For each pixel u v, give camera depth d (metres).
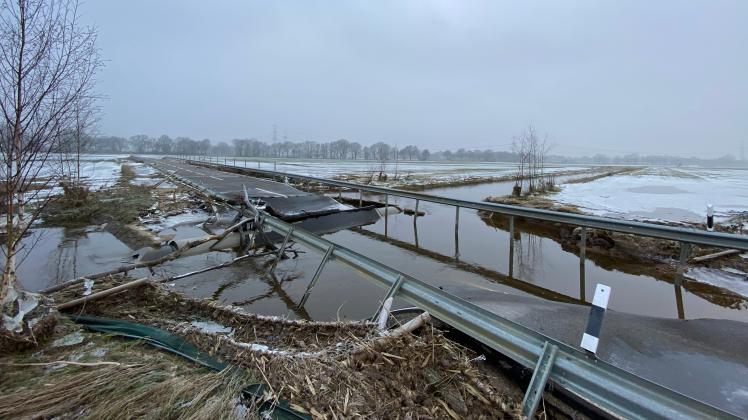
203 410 2.45
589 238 9.84
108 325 3.78
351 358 3.08
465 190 25.06
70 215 10.92
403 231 12.34
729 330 4.38
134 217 11.04
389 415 2.50
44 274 6.67
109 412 2.43
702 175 49.78
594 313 2.63
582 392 2.53
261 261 7.89
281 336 3.79
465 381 2.95
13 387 2.67
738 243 5.83
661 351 3.85
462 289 5.93
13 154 3.34
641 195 21.27
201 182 19.55
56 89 3.72
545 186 23.69
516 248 10.14
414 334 3.61
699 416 2.03
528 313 4.70
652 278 7.64
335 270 7.47
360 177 29.00
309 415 2.47
